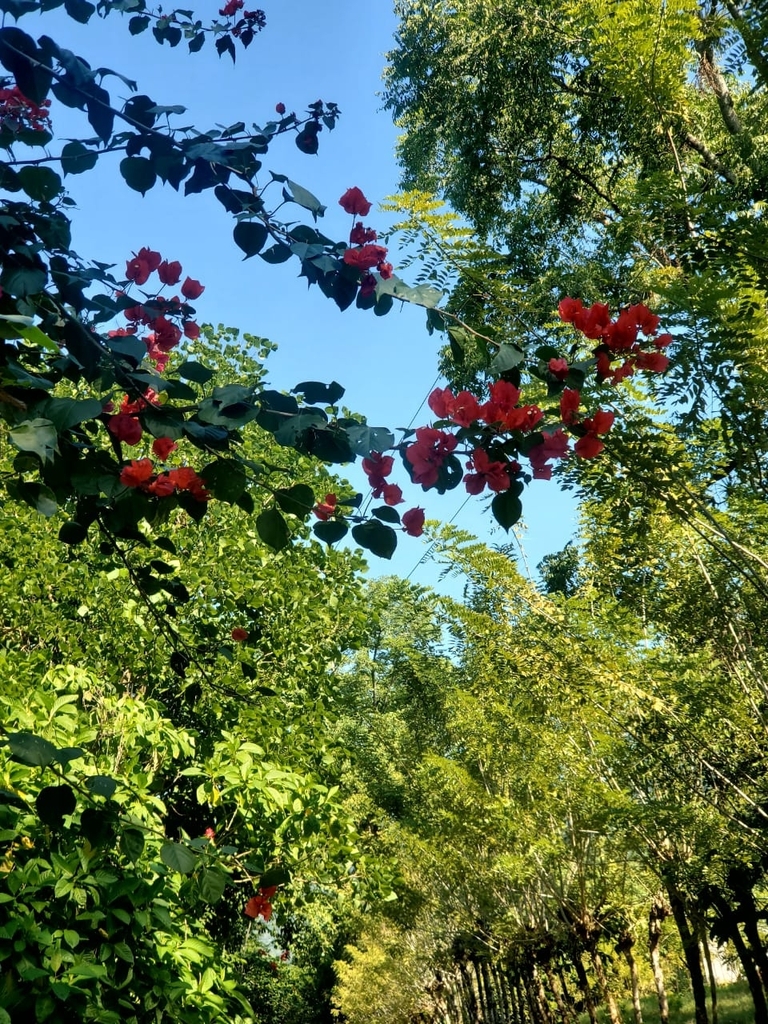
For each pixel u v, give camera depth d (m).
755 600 6.09
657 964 9.08
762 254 4.74
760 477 4.84
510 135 11.96
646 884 8.40
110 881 2.92
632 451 4.64
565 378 1.95
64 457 1.86
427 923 13.75
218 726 7.59
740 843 6.23
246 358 10.44
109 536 2.34
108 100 1.84
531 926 10.00
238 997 3.75
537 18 10.72
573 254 11.97
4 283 1.70
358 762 13.76
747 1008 10.77
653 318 2.00
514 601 7.61
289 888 6.26
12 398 1.55
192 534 9.38
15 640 8.36
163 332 2.37
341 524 1.96
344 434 1.86
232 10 2.35
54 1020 2.81
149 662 8.02
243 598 8.88
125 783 3.77
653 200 5.18
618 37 7.09
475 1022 14.59
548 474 1.96
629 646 7.09
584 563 8.23
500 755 9.82
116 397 2.12
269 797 4.75
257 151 1.94
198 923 4.01
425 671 12.64
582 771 7.68
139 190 1.96
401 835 12.24
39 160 1.91
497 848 10.10
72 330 1.79
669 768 6.56
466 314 2.62
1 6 1.82
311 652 9.32
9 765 3.19
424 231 4.07
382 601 10.29
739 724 6.28
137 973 3.16
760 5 5.28
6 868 3.10
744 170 8.29
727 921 6.84
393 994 16.36
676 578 6.57
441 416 1.89
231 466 1.92
